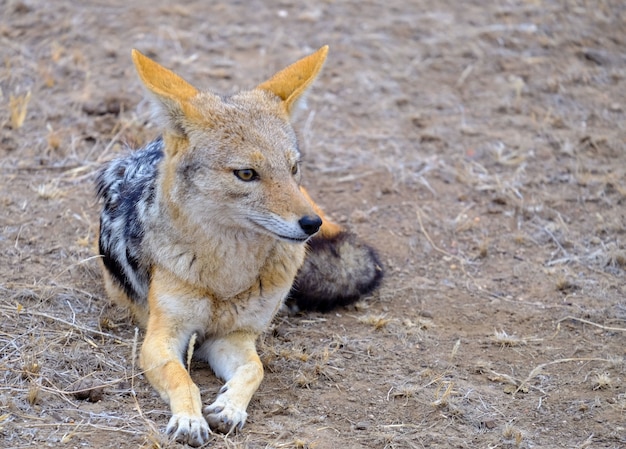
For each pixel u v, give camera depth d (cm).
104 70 1902
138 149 1368
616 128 1869
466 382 1123
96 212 1477
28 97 1678
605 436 1016
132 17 2120
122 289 1220
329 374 1123
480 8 2308
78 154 1642
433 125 1850
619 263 1444
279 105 1124
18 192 1505
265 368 1127
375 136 1798
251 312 1123
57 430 947
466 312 1313
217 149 1039
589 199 1633
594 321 1291
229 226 1062
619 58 2127
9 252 1331
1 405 976
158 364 1025
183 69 1922
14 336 1120
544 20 2252
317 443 963
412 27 2195
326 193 1622
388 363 1161
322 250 1288
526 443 997
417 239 1505
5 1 2089
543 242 1513
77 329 1163
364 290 1314
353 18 2216
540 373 1149
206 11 2189
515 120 1884
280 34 2111
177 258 1078
